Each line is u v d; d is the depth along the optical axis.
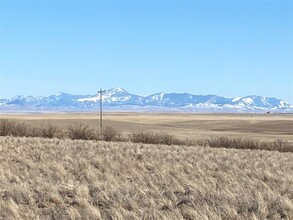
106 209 11.22
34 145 30.77
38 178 15.79
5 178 15.48
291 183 16.02
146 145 37.25
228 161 24.00
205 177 17.00
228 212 10.15
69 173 17.38
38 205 11.86
